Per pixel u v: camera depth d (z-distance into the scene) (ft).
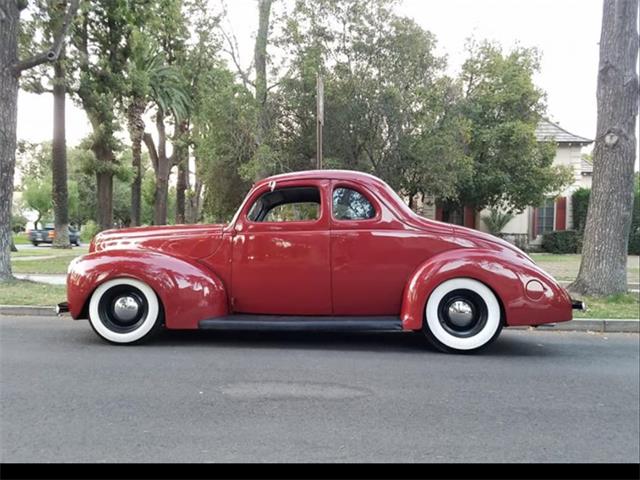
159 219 101.55
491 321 18.45
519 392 14.46
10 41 32.89
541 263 52.65
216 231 19.79
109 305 19.48
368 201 19.26
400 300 19.20
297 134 54.08
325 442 11.05
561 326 23.40
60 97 75.97
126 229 21.22
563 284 34.55
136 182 94.73
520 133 62.64
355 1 49.73
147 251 19.57
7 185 33.40
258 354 18.38
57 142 77.15
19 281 33.78
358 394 14.10
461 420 12.34
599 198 29.66
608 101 29.25
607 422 12.34
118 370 16.11
